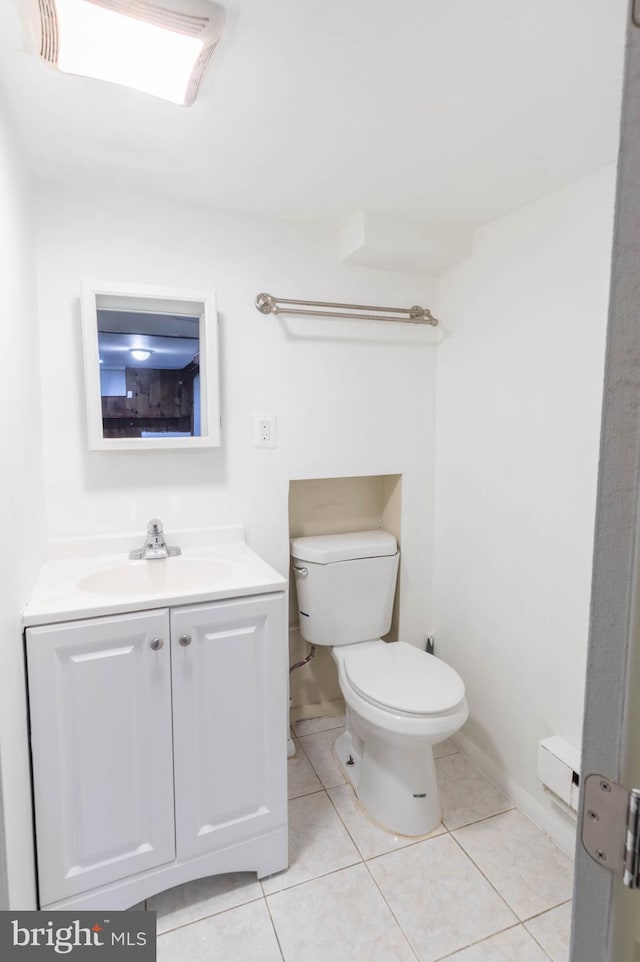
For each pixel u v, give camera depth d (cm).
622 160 42
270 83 109
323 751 203
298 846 155
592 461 145
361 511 229
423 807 160
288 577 197
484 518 189
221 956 122
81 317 156
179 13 89
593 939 48
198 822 134
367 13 90
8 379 107
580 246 146
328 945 125
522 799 171
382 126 125
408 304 206
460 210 171
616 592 44
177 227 167
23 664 112
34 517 136
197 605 129
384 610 207
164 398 167
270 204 169
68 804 120
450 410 207
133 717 124
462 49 99
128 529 170
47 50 96
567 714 155
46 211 151
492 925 130
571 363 150
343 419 199
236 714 136
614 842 45
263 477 188
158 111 119
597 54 100
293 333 188
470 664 199
